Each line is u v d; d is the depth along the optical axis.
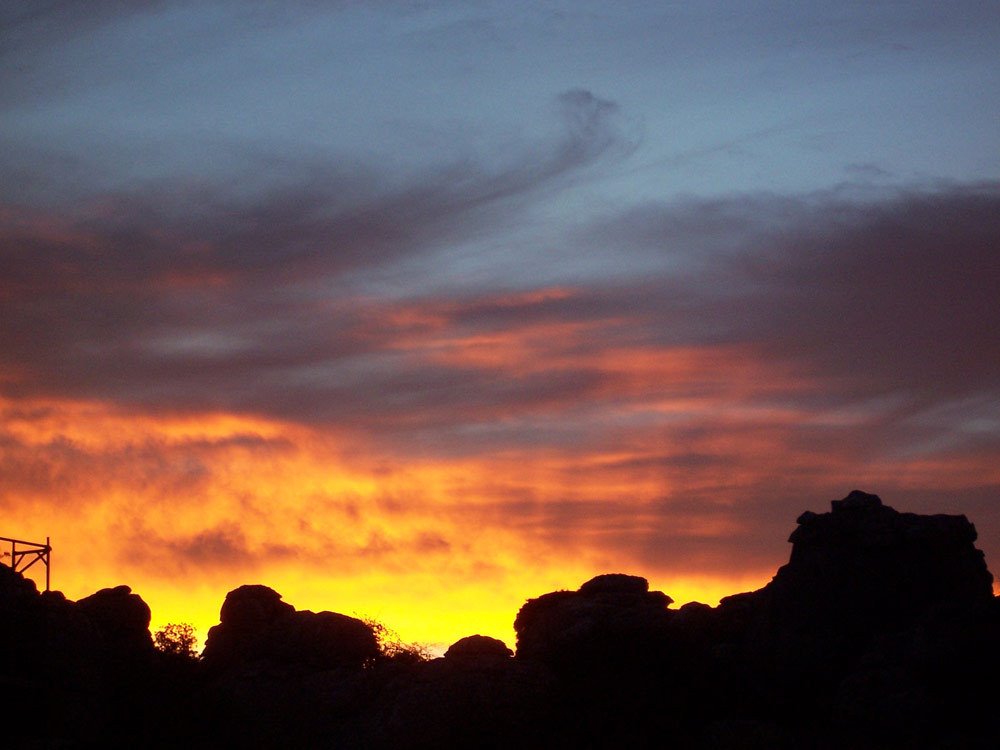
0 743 52.38
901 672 51.81
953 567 55.84
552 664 61.09
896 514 57.16
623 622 61.66
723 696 57.12
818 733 52.59
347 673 62.81
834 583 56.12
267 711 60.97
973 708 50.97
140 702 59.34
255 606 67.38
